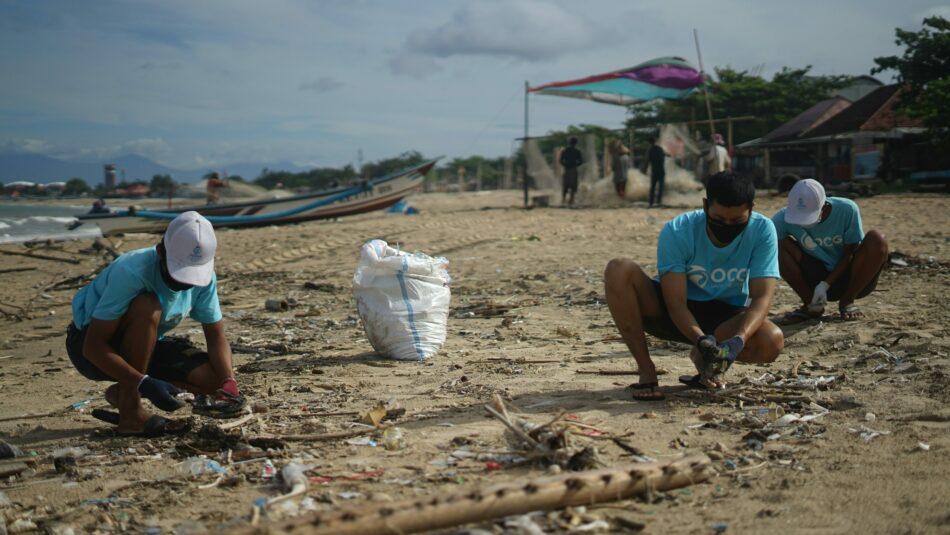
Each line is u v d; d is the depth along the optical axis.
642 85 25.70
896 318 7.27
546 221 20.58
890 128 34.41
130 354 4.54
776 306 8.46
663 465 3.41
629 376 5.71
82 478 3.94
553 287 10.77
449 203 43.47
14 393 6.18
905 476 3.42
